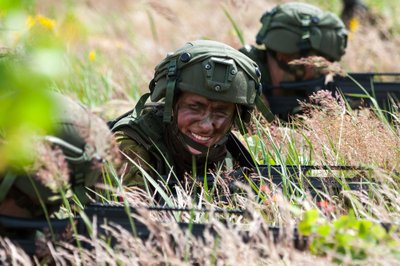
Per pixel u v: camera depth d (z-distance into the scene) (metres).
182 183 15.30
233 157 16.28
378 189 13.86
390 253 10.09
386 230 10.67
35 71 5.72
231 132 16.19
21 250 10.33
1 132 8.52
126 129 15.79
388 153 15.82
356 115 18.62
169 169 15.72
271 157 16.86
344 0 39.78
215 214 12.80
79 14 38.78
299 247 10.42
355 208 13.34
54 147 10.27
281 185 14.88
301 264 10.11
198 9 45.97
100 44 35.66
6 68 5.76
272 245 10.18
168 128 15.67
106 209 10.83
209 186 15.02
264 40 23.67
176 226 10.40
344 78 23.17
